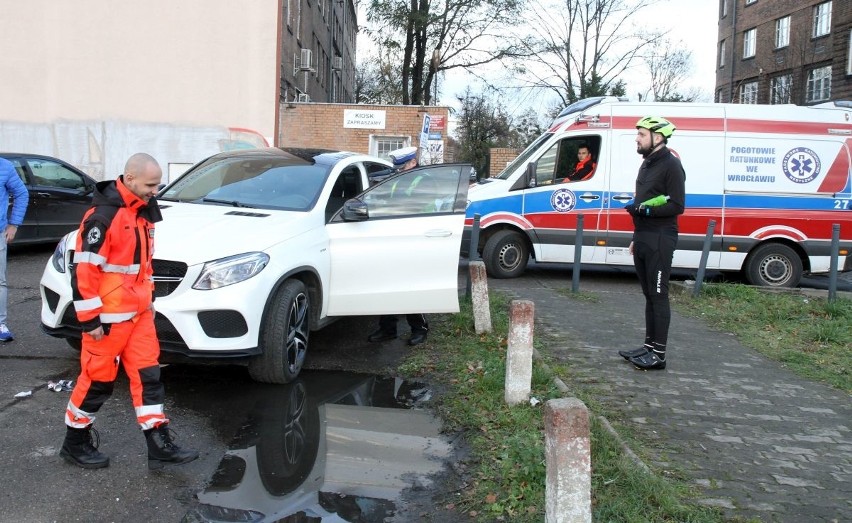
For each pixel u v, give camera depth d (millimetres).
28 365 5227
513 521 3227
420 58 27578
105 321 3475
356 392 5020
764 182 9820
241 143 18703
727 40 36969
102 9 18406
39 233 10273
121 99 18625
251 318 4621
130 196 3529
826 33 28141
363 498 3455
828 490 3688
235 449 3969
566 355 6070
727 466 3945
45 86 18562
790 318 7992
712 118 9828
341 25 40969
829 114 9875
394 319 6375
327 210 5918
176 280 4551
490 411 4590
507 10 26609
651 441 4262
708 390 5320
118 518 3168
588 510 2801
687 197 9867
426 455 3988
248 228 5043
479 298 6539
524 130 33000
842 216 9836
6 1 18297
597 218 9875
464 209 5867
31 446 3857
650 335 5758
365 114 18656
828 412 4953
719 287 9188
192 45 18531
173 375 5219
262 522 3184
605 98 10133
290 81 20797
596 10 30641
